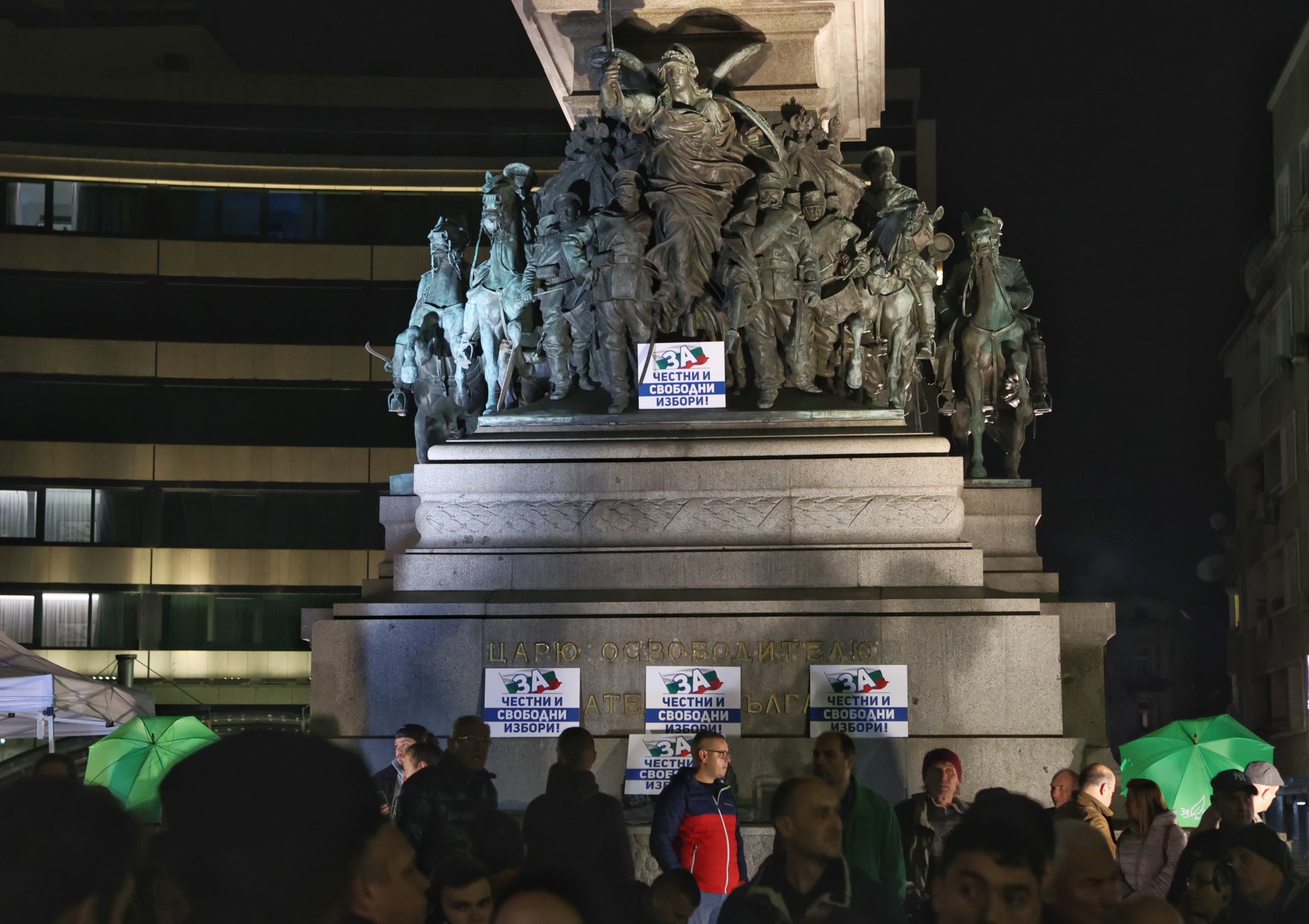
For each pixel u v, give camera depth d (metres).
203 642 58.28
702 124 17.72
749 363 17.75
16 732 21.45
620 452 16.62
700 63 18.94
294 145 59.38
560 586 16.23
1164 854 10.46
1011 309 23.39
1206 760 13.88
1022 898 4.52
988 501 22.41
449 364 21.23
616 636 15.53
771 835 13.93
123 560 57.88
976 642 15.31
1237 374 61.69
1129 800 11.02
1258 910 7.53
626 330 17.50
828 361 18.55
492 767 15.37
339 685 15.68
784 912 6.39
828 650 15.37
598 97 18.81
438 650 15.62
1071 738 15.00
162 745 15.23
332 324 59.28
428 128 59.78
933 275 20.80
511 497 16.58
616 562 16.23
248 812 3.12
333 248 59.38
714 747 10.12
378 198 59.69
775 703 15.34
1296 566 50.78
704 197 17.56
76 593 57.59
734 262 17.36
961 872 4.56
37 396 58.09
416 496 19.81
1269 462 55.28
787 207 17.72
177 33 61.62
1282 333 53.00
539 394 19.08
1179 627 72.06
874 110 21.55
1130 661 71.81
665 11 18.92
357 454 58.84
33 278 58.28
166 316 58.94
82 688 20.86
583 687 15.51
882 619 15.38
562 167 18.42
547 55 20.02
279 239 59.53
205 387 58.84
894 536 16.25
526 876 4.32
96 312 58.66
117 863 3.27
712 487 16.42
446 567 16.39
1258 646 57.78
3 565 57.16
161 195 59.31
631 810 14.60
